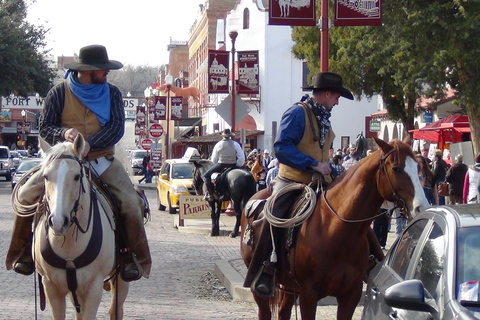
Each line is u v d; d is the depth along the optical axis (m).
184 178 27.25
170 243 17.95
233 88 21.66
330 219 6.64
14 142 89.00
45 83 43.88
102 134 7.30
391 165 6.20
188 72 82.69
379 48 25.48
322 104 7.24
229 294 11.38
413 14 22.92
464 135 27.98
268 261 7.09
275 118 49.66
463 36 22.30
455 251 4.79
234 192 18.73
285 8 11.83
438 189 18.62
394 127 41.28
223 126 54.66
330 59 32.69
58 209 6.04
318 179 7.03
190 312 10.02
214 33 62.22
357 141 10.37
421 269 5.19
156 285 12.12
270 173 21.73
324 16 11.89
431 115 33.09
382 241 15.12
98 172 7.35
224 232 19.97
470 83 23.28
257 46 49.91
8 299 10.62
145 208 8.22
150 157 47.16
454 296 4.50
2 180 52.62
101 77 7.54
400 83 25.34
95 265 6.82
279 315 7.84
